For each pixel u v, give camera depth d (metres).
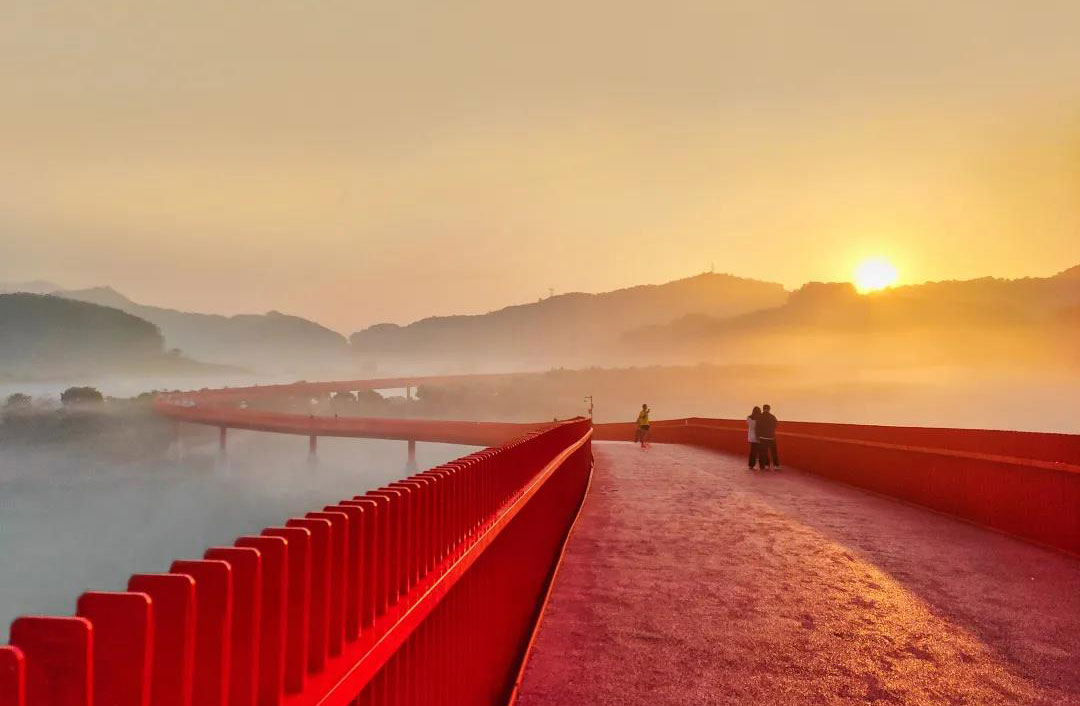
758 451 26.56
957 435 15.13
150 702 1.63
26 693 1.38
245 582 1.99
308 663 2.45
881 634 7.64
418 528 3.77
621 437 67.69
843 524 14.27
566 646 7.27
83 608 1.53
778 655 7.03
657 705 5.92
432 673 4.05
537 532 8.82
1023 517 12.85
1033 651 7.15
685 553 11.54
